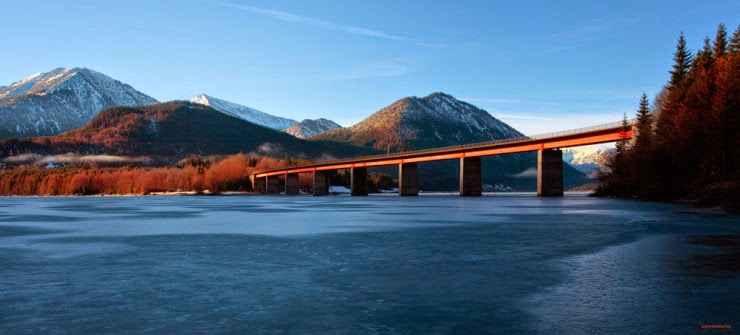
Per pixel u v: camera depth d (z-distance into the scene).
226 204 113.00
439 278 19.81
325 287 18.39
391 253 26.81
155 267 22.98
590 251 26.36
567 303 15.63
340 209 80.25
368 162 175.12
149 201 147.50
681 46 113.44
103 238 36.22
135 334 13.11
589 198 107.00
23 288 18.56
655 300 15.77
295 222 50.56
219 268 22.58
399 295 17.05
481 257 25.02
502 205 86.19
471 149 132.62
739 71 75.50
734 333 12.62
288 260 24.77
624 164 98.56
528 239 32.41
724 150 73.06
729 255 24.22
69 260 25.34
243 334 13.09
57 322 14.20
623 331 12.88
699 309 14.67
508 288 17.86
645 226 39.38
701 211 56.34
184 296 17.14
